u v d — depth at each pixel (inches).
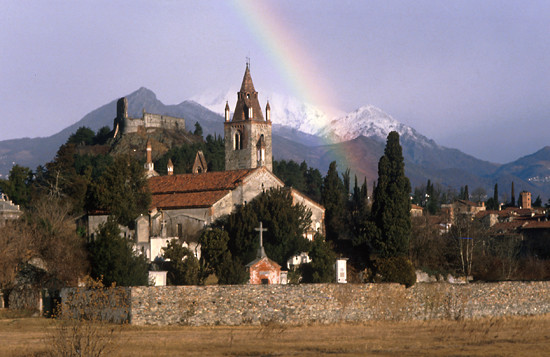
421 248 4360.2
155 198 4603.8
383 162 4202.8
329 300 2706.7
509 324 2819.9
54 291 2832.2
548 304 3275.1
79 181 4781.0
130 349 1937.7
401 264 3329.2
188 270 3321.9
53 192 4817.9
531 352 2062.0
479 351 2063.2
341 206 5044.3
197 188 4557.1
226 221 4244.6
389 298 2839.6
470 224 4842.5
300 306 2650.1
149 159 6003.9
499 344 2220.7
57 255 3024.1
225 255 3501.5
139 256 3149.6
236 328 2454.5
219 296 2534.5
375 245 4106.8
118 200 4264.3
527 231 5792.3
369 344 2151.8
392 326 2659.9
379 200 4153.5
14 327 2390.5
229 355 1907.0
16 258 2982.3
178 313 2465.6
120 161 4397.1
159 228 4313.5
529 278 4365.2
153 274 3132.4
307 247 3786.9
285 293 2632.9
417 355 1975.9
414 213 5841.5
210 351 1953.7
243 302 2564.0
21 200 4977.9
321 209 4598.9
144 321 2415.1
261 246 3472.0
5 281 2928.2
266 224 3878.0
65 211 4313.5
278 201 3946.9
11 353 1870.1
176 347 1998.0
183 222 4315.9
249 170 4608.8
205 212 4261.8
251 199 4473.4
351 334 2389.3
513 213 7022.6
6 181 5004.9
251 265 3398.1
